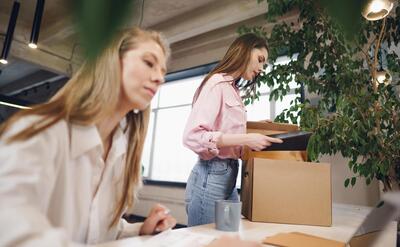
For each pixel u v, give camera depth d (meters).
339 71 1.81
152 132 4.77
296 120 1.99
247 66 1.22
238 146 1.07
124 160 0.73
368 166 1.64
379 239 0.49
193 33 3.55
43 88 5.34
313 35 1.92
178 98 4.61
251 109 3.48
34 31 2.51
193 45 4.19
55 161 0.49
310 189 0.98
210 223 0.99
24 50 4.02
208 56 4.04
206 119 1.09
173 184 4.04
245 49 1.21
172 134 4.54
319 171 1.00
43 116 0.48
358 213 1.26
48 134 0.47
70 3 0.13
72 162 0.54
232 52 1.23
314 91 2.02
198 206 1.08
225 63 1.23
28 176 0.40
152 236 0.71
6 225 0.34
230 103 1.16
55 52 3.93
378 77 1.77
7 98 2.52
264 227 0.87
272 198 0.96
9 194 0.37
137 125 0.77
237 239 0.54
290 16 2.64
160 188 4.19
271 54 2.16
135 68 0.55
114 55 0.52
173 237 0.69
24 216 0.35
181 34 3.58
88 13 0.13
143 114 0.78
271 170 0.98
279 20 2.70
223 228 0.79
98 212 0.64
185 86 4.57
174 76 4.52
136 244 0.61
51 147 0.46
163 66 0.59
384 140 1.59
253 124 1.27
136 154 0.78
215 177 1.08
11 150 0.40
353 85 1.75
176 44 4.38
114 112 0.60
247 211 1.01
